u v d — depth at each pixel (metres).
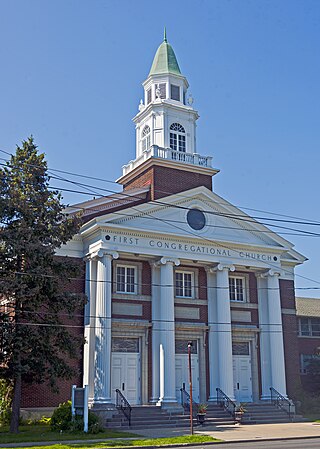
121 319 33.41
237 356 37.41
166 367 32.66
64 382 32.00
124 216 33.75
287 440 23.83
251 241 38.09
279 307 38.03
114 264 34.34
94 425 26.28
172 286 34.25
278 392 36.25
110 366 31.36
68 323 32.97
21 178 28.69
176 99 42.75
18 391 26.53
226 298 35.88
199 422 30.67
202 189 36.72
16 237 26.88
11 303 27.69
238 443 22.53
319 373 43.34
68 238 29.16
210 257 35.97
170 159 38.81
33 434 25.31
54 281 27.58
